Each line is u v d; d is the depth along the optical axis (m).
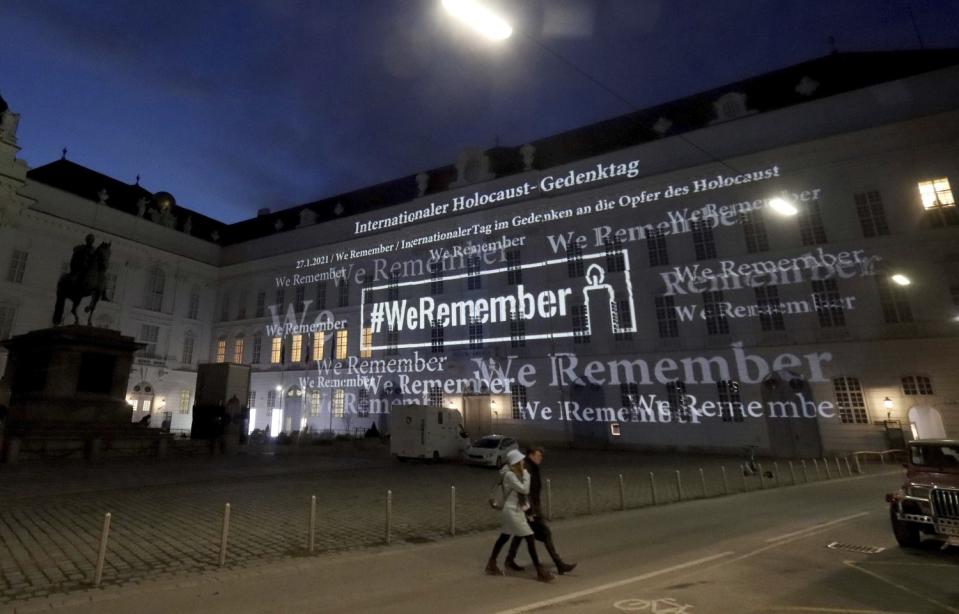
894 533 9.55
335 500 14.48
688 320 36.31
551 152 46.72
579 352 39.38
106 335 24.70
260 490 16.28
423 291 47.94
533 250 42.84
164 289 54.06
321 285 54.16
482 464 24.61
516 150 49.16
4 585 6.87
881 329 30.88
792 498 15.60
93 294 25.64
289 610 6.18
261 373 54.38
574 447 38.06
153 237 53.66
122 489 15.81
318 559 8.43
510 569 7.91
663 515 12.81
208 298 58.75
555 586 7.11
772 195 35.06
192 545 9.20
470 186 47.28
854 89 33.94
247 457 27.66
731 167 36.47
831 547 9.35
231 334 57.59
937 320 29.58
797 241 33.88
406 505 13.82
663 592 6.77
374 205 55.25
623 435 36.72
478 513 12.85
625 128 44.34
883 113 32.78
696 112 41.03
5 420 22.38
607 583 7.22
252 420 53.75
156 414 51.22
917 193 31.25
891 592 6.78
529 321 41.97
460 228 47.00
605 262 39.81
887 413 29.77
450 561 8.48
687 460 29.53
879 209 32.09
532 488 7.93
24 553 8.45
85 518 11.41
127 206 53.88
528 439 39.81
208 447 27.72
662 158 39.41
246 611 6.14
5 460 19.97
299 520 11.57
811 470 23.83
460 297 45.88
